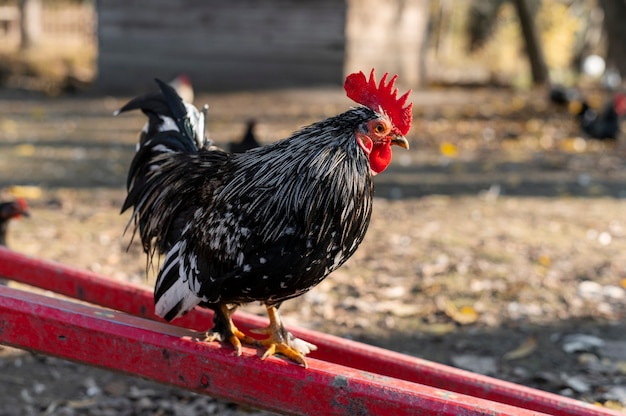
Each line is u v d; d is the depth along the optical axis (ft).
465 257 22.25
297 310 18.49
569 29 107.04
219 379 8.76
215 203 9.06
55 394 14.65
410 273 20.95
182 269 9.20
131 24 59.62
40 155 35.86
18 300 8.86
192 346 8.77
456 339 17.10
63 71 73.67
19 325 8.82
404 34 63.46
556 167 36.19
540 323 17.99
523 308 18.78
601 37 106.01
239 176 9.00
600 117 42.91
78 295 11.41
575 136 44.34
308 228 8.53
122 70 60.49
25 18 86.28
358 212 8.82
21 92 59.31
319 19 55.67
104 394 14.79
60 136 41.14
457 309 18.67
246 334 10.28
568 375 15.44
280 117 47.37
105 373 15.69
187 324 10.80
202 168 10.20
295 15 56.18
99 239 23.22
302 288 8.91
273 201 8.63
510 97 58.85
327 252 8.71
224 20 57.67
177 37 58.95
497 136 43.75
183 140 11.16
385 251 22.70
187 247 9.19
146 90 60.03
